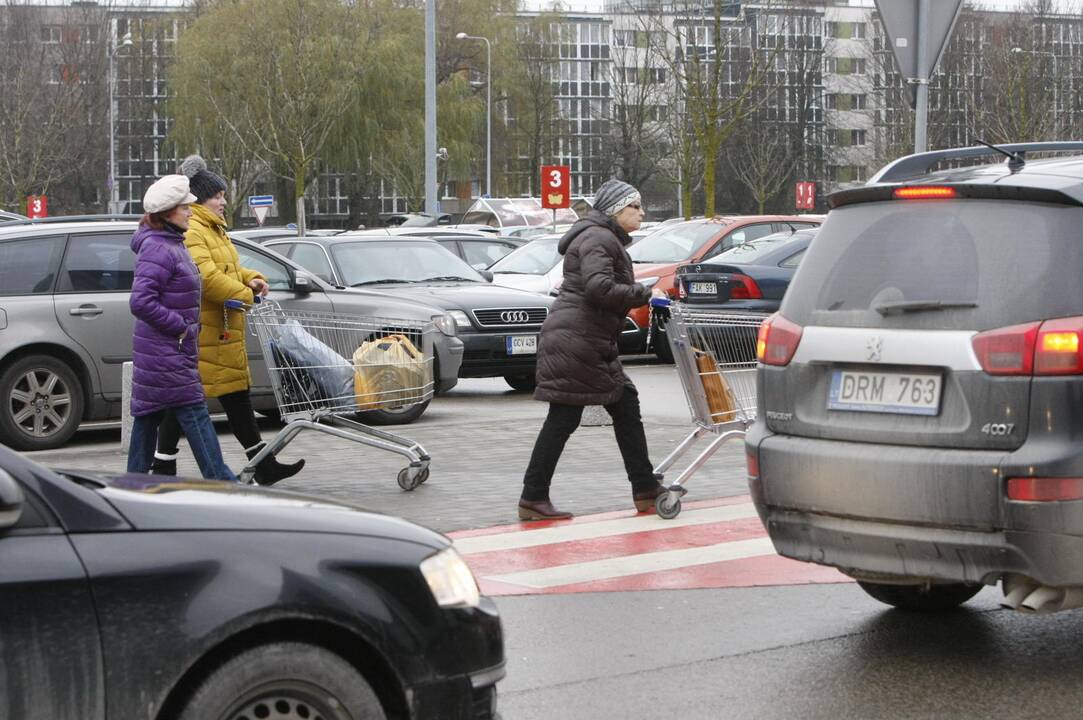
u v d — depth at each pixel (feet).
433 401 61.41
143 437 34.19
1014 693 21.88
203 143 206.28
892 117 258.78
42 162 223.92
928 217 22.33
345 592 15.62
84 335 47.19
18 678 14.33
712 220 81.97
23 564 14.44
